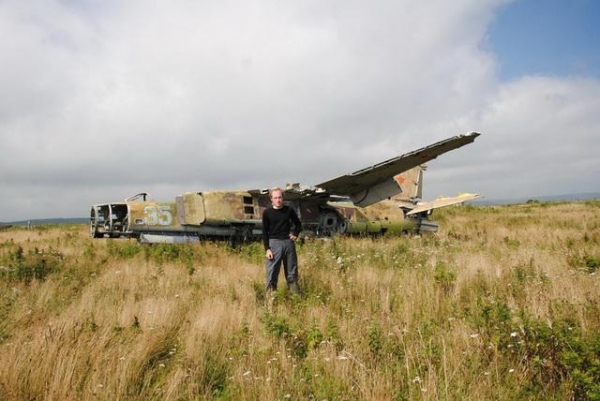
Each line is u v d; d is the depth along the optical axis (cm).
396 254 1015
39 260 934
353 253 1037
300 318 535
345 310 561
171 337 467
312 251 1018
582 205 3378
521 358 369
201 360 397
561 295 562
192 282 755
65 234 1908
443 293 601
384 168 1302
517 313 445
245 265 921
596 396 296
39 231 2239
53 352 384
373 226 1634
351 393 340
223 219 1265
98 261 1015
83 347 405
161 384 371
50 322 495
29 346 409
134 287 701
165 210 1255
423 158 1273
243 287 675
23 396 342
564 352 355
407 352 398
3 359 378
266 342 443
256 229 1341
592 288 596
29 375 358
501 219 2330
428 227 1831
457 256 940
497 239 1425
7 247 1422
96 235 1287
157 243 1239
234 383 365
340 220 1548
